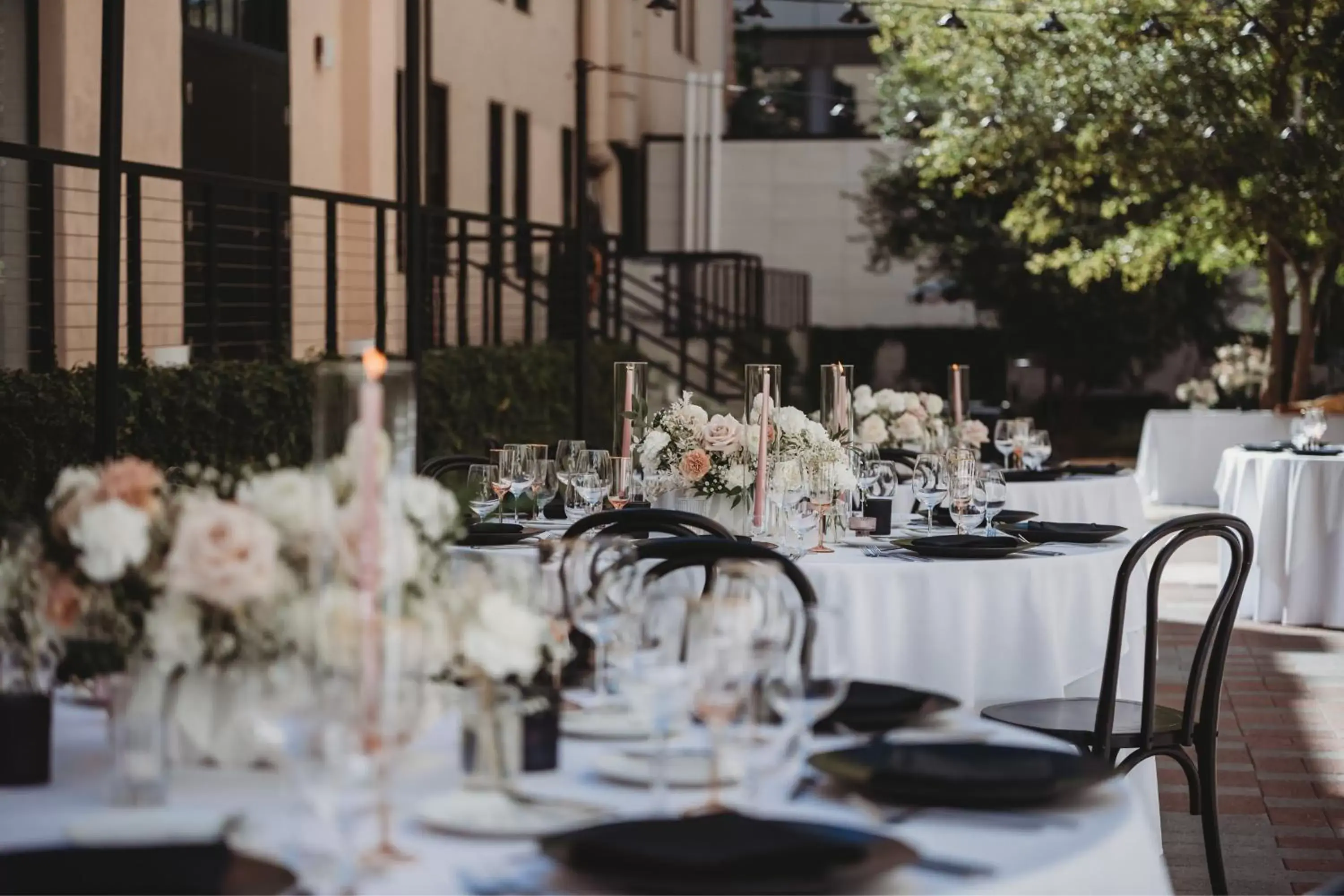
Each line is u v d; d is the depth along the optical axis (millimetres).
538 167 20062
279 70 12914
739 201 25266
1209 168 15312
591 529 4762
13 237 9727
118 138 5535
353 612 1841
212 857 1869
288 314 11039
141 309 8648
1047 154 16734
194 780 2215
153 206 10867
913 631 4598
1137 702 4844
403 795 2092
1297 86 15164
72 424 7379
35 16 9828
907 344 24859
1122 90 15812
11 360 9734
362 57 14055
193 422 8336
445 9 16797
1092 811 2141
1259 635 9102
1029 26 16562
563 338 15844
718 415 5324
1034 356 24312
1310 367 15805
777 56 29094
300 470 2375
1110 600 4973
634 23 23062
